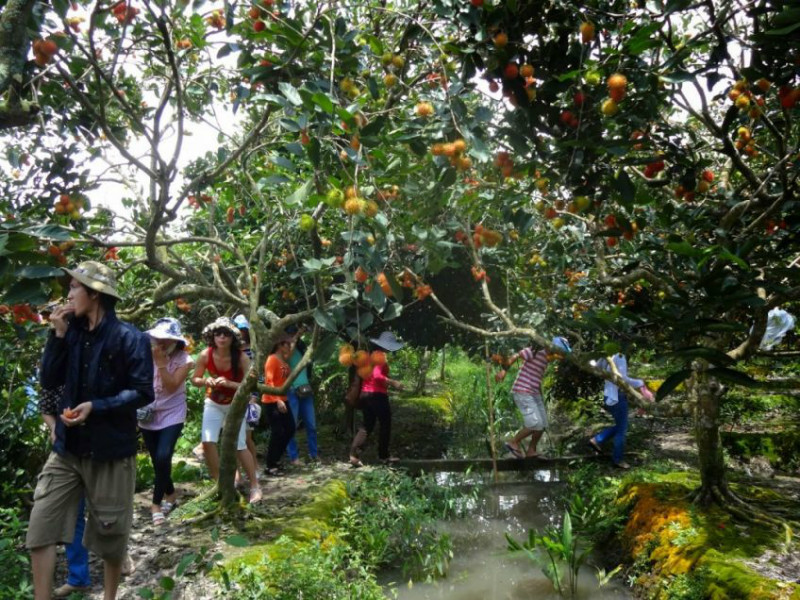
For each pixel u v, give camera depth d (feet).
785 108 10.35
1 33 8.59
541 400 25.00
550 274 22.47
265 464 23.16
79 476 10.65
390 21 14.38
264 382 21.38
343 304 10.41
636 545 15.74
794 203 12.08
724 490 15.67
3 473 16.15
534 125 9.37
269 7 10.86
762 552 13.23
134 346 10.70
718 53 10.30
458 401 39.27
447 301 26.27
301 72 10.77
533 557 15.44
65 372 10.90
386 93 13.19
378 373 23.79
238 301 16.38
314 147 8.91
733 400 25.75
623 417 23.41
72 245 12.31
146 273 21.85
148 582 12.84
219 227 22.99
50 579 10.34
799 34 8.67
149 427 16.51
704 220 12.30
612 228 11.27
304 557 12.75
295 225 16.81
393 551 17.52
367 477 21.02
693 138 13.57
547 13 9.32
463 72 9.36
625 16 9.11
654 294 16.34
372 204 8.91
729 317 13.71
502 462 24.59
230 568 13.03
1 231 8.33
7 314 13.69
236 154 13.34
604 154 9.54
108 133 11.48
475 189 13.80
